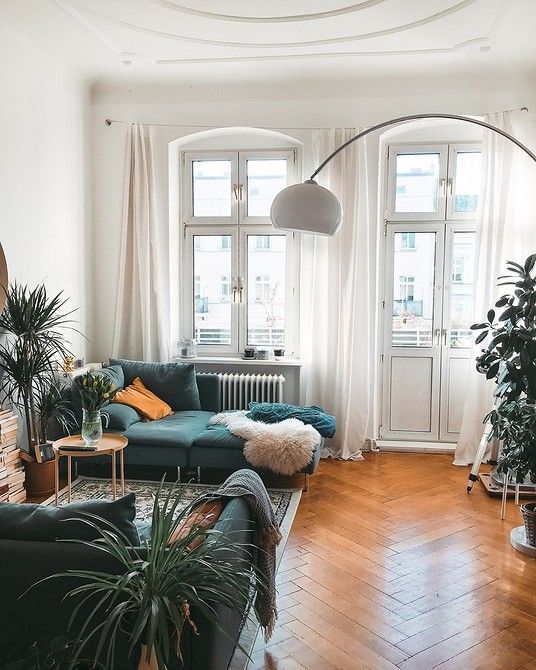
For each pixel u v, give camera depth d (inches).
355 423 229.1
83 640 73.7
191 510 100.4
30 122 195.2
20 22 182.1
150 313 240.7
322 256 230.8
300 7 169.3
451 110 223.9
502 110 220.8
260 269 248.7
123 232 239.1
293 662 105.5
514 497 185.6
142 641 74.7
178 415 213.9
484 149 220.5
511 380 149.4
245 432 187.9
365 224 228.5
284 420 199.5
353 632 114.7
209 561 79.7
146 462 189.5
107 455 190.1
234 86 232.8
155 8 171.3
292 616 119.9
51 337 186.2
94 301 245.1
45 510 89.0
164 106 237.5
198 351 252.5
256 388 237.0
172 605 71.2
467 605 124.3
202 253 251.0
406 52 203.2
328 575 136.5
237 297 249.0
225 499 104.0
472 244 237.6
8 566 82.5
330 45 197.5
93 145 240.7
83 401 164.1
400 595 128.1
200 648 80.8
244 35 190.2
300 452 180.9
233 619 95.5
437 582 133.7
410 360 242.2
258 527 107.0
